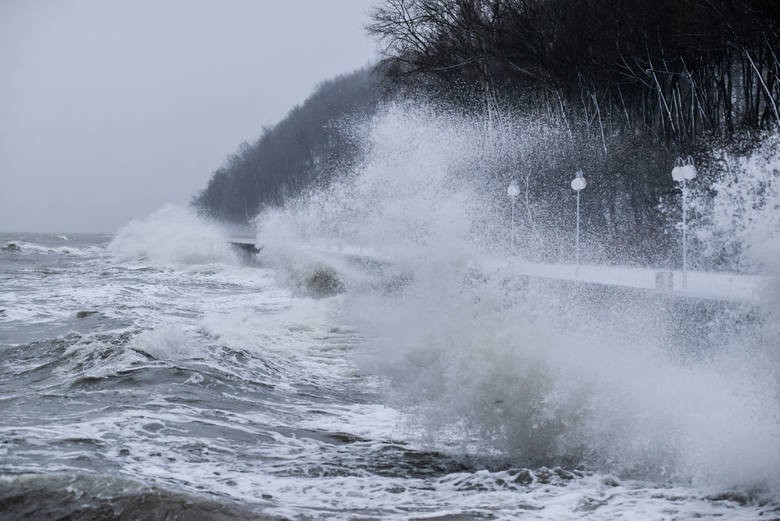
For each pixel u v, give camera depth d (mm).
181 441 9469
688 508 7152
